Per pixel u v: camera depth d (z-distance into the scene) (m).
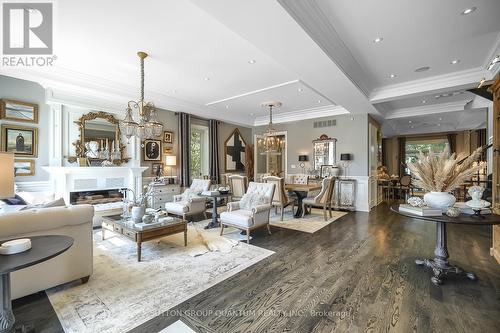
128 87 5.17
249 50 3.56
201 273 2.73
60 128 4.68
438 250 2.78
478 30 3.02
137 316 1.96
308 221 5.36
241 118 8.37
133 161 5.70
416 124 9.18
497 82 3.08
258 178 9.23
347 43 3.37
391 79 4.72
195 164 7.52
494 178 3.16
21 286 2.07
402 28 3.00
